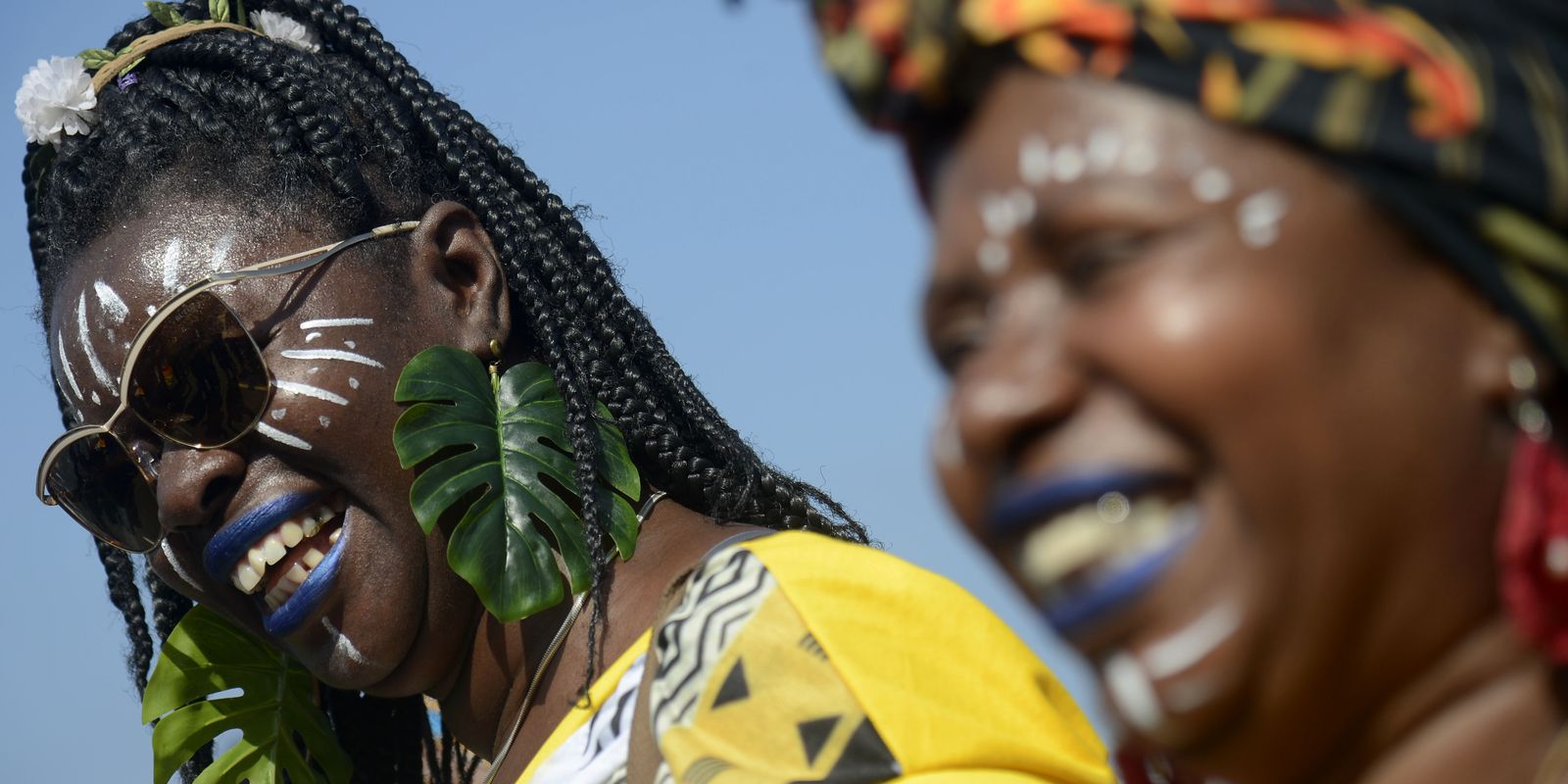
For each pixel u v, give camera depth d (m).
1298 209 1.24
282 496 3.53
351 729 4.36
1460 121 1.23
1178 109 1.28
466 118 4.00
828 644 2.79
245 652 4.34
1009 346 1.31
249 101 3.79
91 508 3.88
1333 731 1.28
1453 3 1.29
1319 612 1.22
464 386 3.59
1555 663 1.27
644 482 3.71
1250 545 1.22
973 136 1.39
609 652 3.38
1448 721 1.28
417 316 3.68
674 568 3.45
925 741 2.69
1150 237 1.26
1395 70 1.24
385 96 3.95
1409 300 1.24
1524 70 1.26
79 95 3.89
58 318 3.83
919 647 2.84
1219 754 1.28
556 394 3.66
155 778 4.19
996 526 1.31
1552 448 1.25
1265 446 1.21
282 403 3.51
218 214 3.67
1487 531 1.25
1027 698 2.87
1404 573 1.24
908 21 1.40
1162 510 1.25
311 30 4.10
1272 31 1.26
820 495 3.96
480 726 3.63
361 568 3.52
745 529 3.54
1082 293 1.29
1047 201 1.31
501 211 3.82
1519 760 1.27
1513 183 1.22
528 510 3.50
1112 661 1.29
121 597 4.55
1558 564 1.23
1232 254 1.24
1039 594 1.31
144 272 3.64
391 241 3.73
